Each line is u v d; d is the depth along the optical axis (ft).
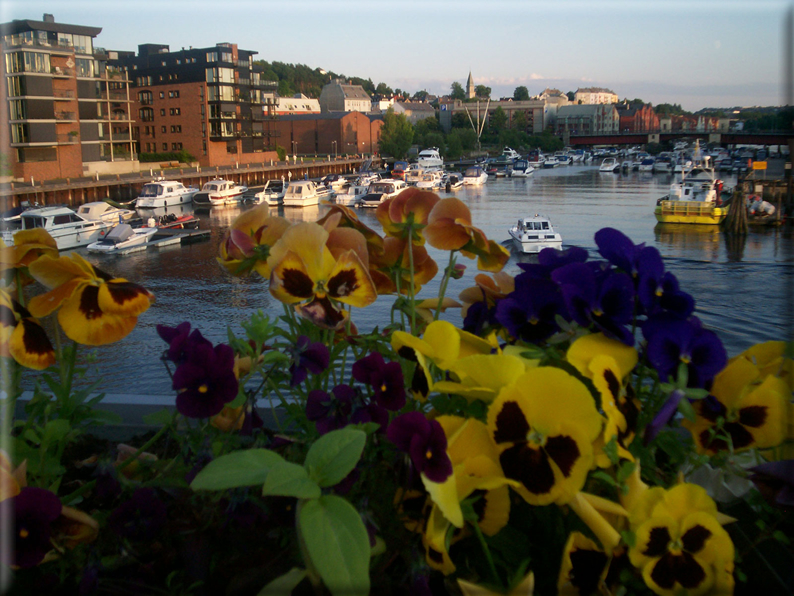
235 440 2.61
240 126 217.97
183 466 2.61
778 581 2.12
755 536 2.37
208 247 97.40
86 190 149.89
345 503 1.79
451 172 231.71
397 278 3.11
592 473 2.20
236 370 2.85
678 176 219.00
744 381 2.45
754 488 2.47
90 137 165.78
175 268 83.05
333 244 2.74
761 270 76.07
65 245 93.04
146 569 2.30
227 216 130.52
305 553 1.83
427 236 2.92
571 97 472.44
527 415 2.05
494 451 2.07
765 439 2.44
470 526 2.17
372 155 268.41
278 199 138.62
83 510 2.87
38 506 2.10
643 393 2.63
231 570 2.26
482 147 336.08
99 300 2.52
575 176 225.97
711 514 2.07
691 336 2.33
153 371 36.91
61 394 2.78
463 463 2.02
